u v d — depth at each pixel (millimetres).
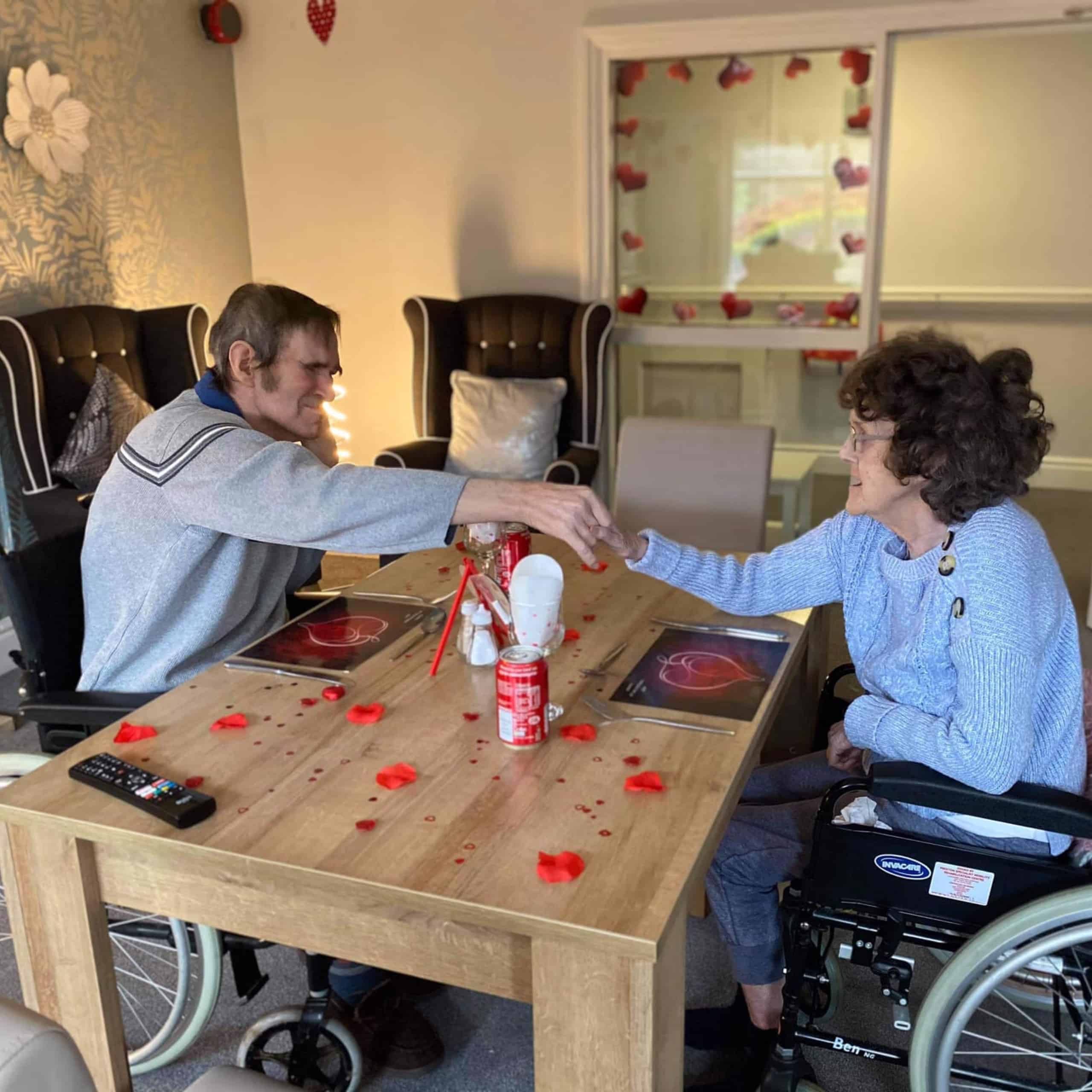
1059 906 1258
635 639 1777
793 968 1471
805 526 4469
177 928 1608
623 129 4246
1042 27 3713
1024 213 5508
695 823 1238
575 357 4070
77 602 1879
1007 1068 1757
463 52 4309
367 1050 1762
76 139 3785
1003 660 1331
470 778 1345
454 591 2020
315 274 4785
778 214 4156
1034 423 1388
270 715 1529
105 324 3744
